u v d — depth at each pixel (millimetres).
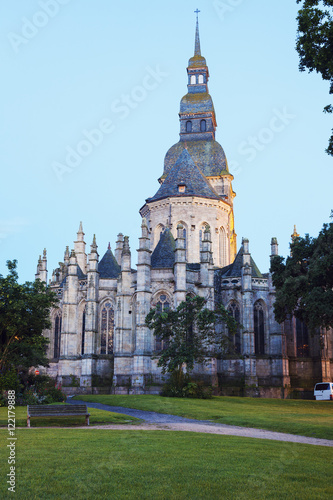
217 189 94625
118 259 85062
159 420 33125
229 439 22203
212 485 13453
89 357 68375
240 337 69562
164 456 17141
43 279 80438
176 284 64062
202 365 63125
